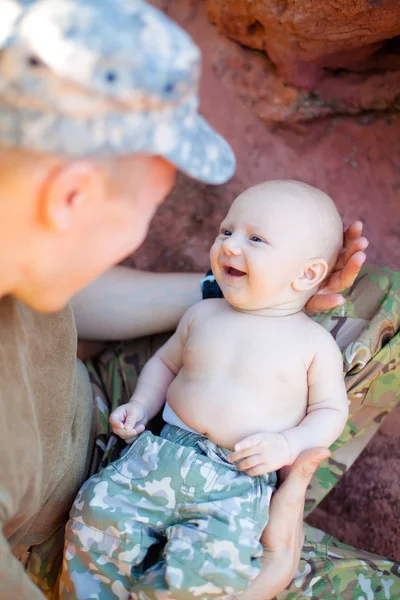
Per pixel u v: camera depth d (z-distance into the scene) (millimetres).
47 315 1484
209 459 1680
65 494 1732
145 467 1683
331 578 1943
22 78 935
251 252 1758
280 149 2500
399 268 2451
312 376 1784
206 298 2049
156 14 1018
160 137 1022
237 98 2473
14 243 1086
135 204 1121
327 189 2494
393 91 2330
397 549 2270
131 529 1624
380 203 2467
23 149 973
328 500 2418
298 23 2111
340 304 1830
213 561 1541
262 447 1628
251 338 1792
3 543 1235
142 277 2230
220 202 2574
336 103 2406
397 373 1932
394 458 2391
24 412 1384
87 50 930
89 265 1159
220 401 1730
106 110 964
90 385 2027
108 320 2156
